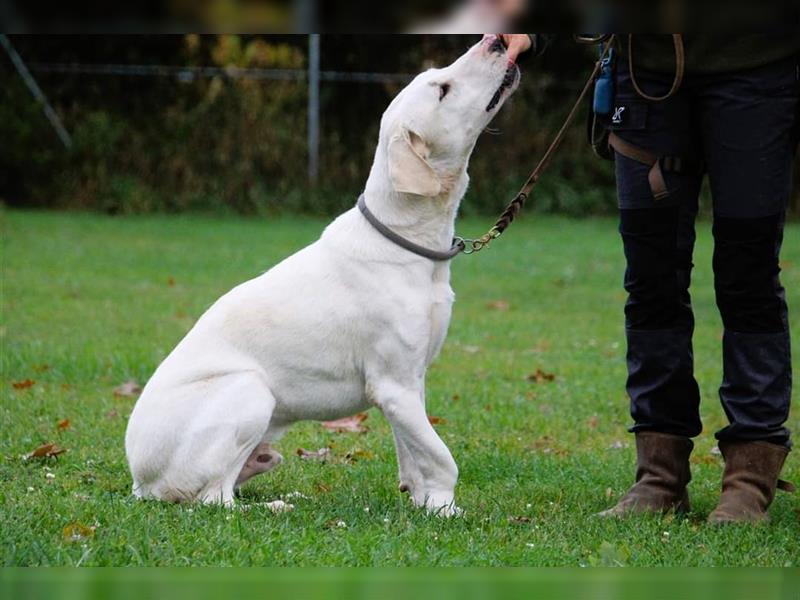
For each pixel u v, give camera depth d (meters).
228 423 7.52
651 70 7.55
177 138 36.25
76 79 36.66
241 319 7.76
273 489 8.58
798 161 36.72
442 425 11.18
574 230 34.44
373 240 7.61
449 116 7.52
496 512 7.73
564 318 19.16
